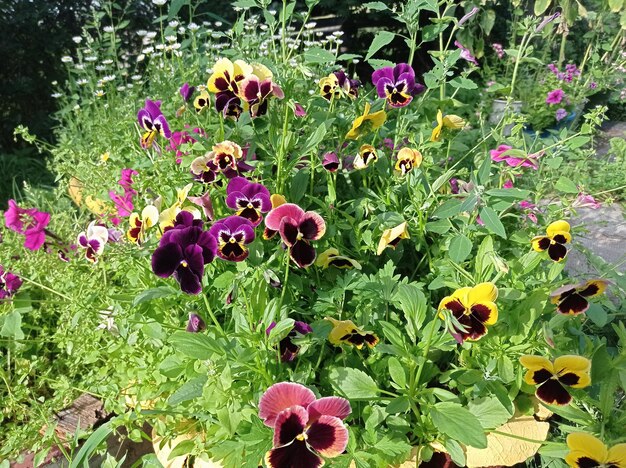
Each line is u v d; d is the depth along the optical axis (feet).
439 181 1.69
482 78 6.24
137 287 1.71
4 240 2.18
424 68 6.82
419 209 1.72
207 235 1.34
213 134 2.00
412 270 1.90
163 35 3.24
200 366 1.41
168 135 1.81
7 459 1.64
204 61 3.12
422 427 1.36
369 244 1.64
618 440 1.29
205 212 1.61
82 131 4.00
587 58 7.14
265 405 1.09
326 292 1.56
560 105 5.74
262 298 1.43
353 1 6.23
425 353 1.32
